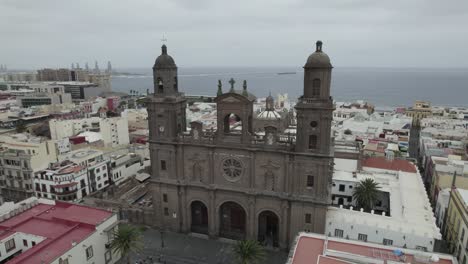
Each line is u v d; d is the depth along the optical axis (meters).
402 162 95.25
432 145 121.56
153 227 79.69
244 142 67.12
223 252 69.69
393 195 76.94
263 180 67.88
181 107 74.25
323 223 64.75
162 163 75.06
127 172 112.06
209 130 74.88
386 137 137.62
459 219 65.75
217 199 72.44
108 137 136.12
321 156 61.56
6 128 169.38
